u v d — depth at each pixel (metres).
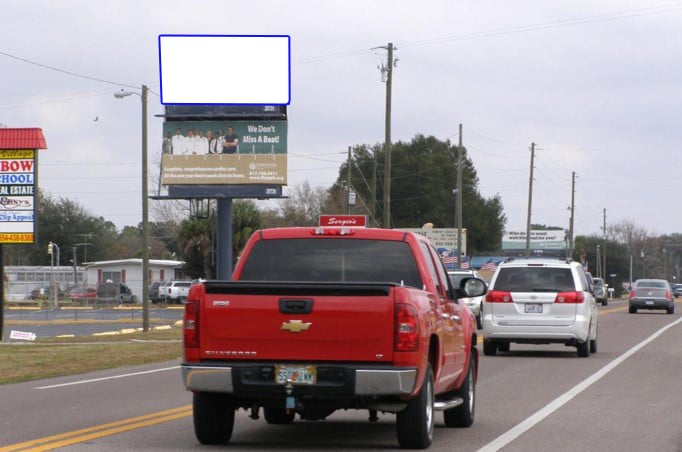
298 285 14.45
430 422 15.69
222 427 15.80
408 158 135.75
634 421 19.06
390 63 71.94
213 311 14.65
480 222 141.25
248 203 96.50
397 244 16.47
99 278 126.00
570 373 29.06
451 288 18.36
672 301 81.06
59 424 18.31
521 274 35.16
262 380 14.50
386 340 14.30
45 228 156.50
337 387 14.32
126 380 27.64
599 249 195.38
